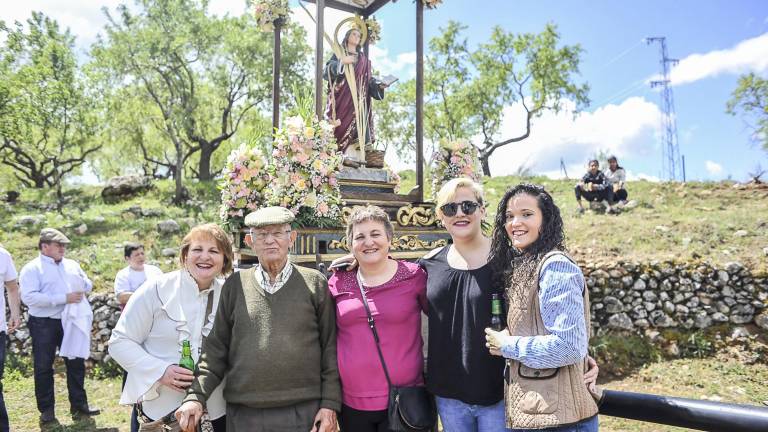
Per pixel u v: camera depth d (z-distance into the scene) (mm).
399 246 4352
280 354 2355
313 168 3963
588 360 2053
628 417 1891
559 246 2064
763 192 11461
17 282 4816
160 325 2578
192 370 2465
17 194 16031
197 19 18016
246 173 4234
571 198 13258
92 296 7156
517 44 22703
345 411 2482
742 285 7035
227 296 2531
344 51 4883
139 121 19875
